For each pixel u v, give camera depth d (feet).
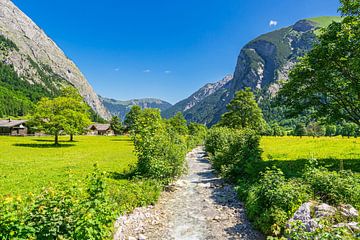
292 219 31.94
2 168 81.71
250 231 37.04
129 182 58.18
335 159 83.46
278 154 109.60
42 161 101.30
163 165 63.57
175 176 73.46
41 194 24.25
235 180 68.33
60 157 117.19
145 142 65.62
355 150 106.93
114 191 47.39
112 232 33.63
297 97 78.23
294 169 66.80
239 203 50.19
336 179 37.42
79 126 204.64
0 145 173.47
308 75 73.05
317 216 31.04
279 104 84.12
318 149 119.03
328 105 76.59
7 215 20.15
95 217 25.71
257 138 76.38
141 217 42.16
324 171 40.96
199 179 77.51
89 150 157.89
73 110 206.80
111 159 112.78
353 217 30.37
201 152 178.19
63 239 22.53
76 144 206.80
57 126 190.39
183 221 41.86
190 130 333.83
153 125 72.59
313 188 37.52
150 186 55.36
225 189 62.75
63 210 23.45
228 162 76.84
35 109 190.90
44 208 22.58
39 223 21.85
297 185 38.83
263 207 39.29
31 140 238.07
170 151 70.08
